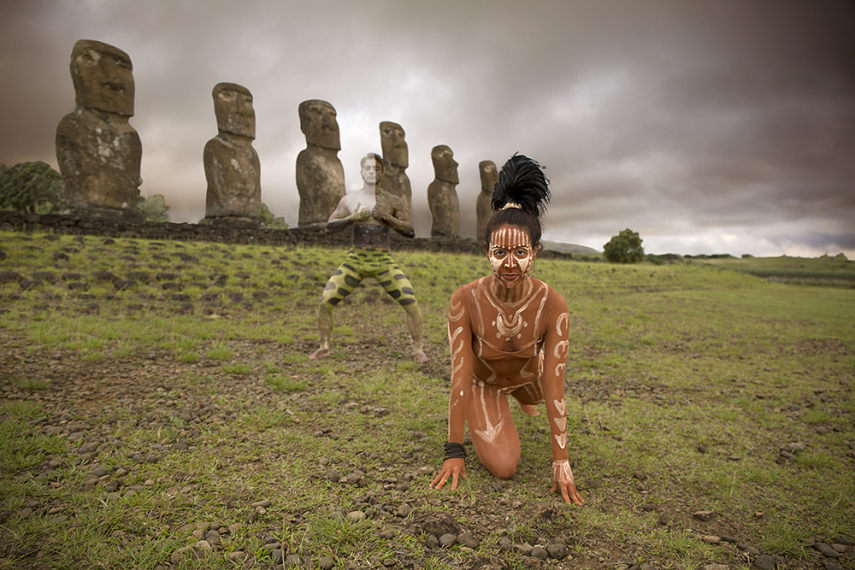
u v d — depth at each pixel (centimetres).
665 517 236
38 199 2780
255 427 325
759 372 578
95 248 1081
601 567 197
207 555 188
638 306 1248
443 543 204
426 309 948
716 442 343
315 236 1948
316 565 187
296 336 645
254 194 2033
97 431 300
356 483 255
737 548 214
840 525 236
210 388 398
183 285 895
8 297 672
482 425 286
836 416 412
